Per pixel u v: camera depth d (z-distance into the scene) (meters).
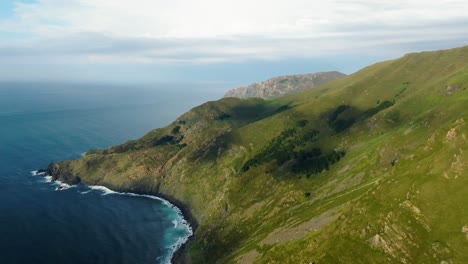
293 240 135.50
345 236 109.12
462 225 95.06
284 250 128.62
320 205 162.00
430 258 92.81
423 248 95.62
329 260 100.81
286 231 150.38
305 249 118.69
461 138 115.31
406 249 97.12
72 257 172.75
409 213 103.81
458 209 98.88
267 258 130.00
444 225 97.44
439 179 108.62
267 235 158.38
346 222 116.75
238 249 163.50
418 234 98.62
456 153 112.25
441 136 128.12
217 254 172.62
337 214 136.50
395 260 96.12
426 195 105.81
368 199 120.31
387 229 102.94
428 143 129.50
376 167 175.50
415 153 129.75
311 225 141.62
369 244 102.81
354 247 103.44
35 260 167.62
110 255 177.88
